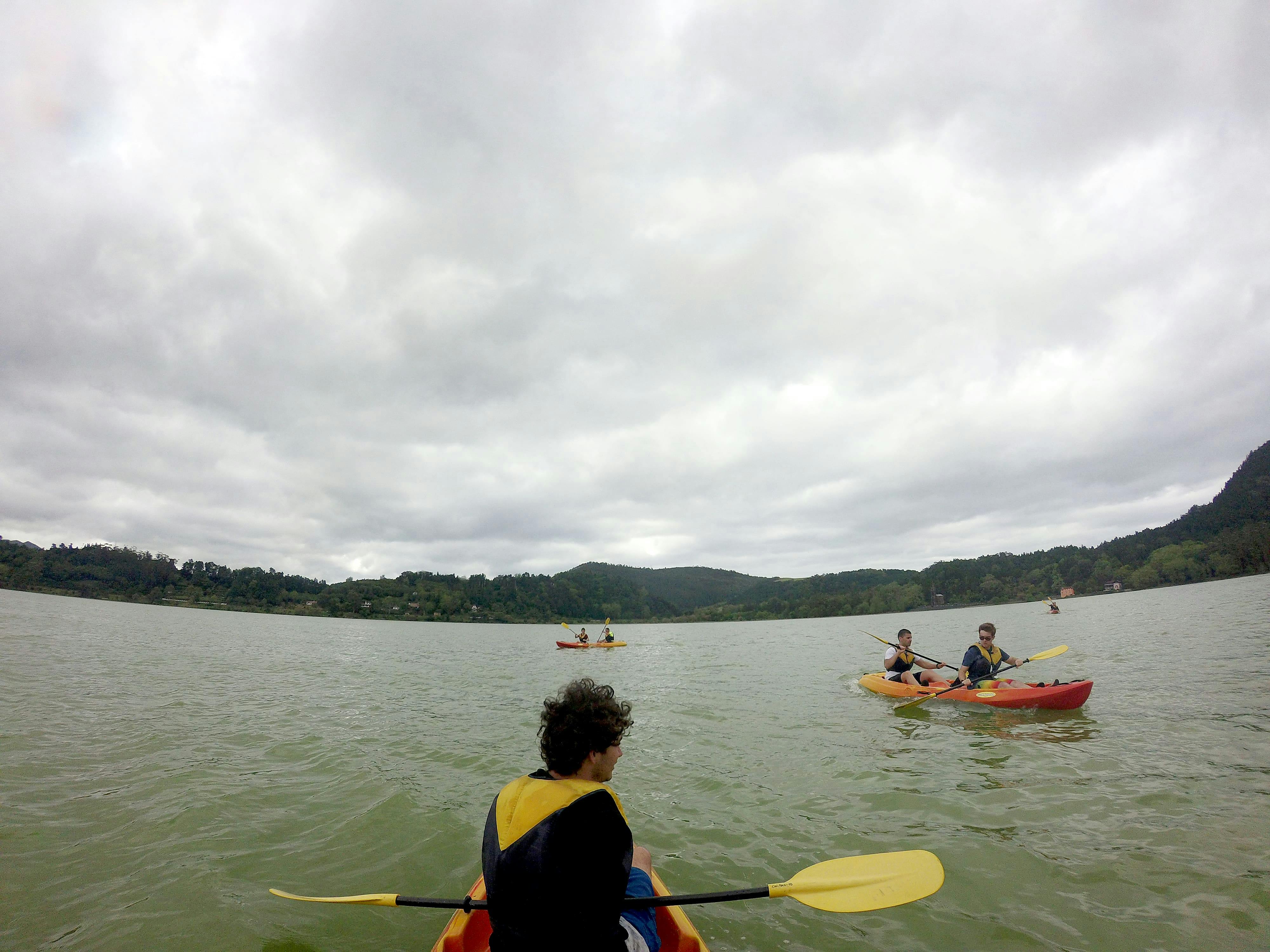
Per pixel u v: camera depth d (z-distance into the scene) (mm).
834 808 5605
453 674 18938
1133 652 15938
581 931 2191
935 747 7629
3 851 4609
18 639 21969
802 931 3629
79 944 3447
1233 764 6188
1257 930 3354
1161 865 4145
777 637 41531
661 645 36000
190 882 4230
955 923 3625
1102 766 6406
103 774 6625
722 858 4629
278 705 11680
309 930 3682
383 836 5109
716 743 8258
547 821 2277
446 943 3072
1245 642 15766
